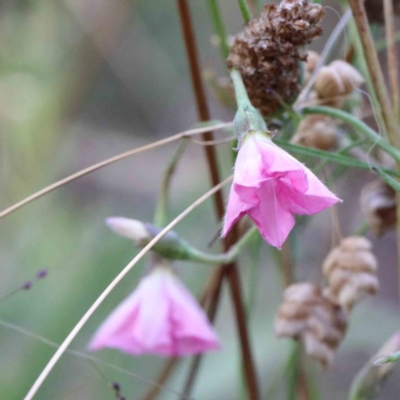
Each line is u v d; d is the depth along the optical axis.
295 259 0.78
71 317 0.87
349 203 0.84
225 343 0.94
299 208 0.70
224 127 0.75
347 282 0.74
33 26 1.07
